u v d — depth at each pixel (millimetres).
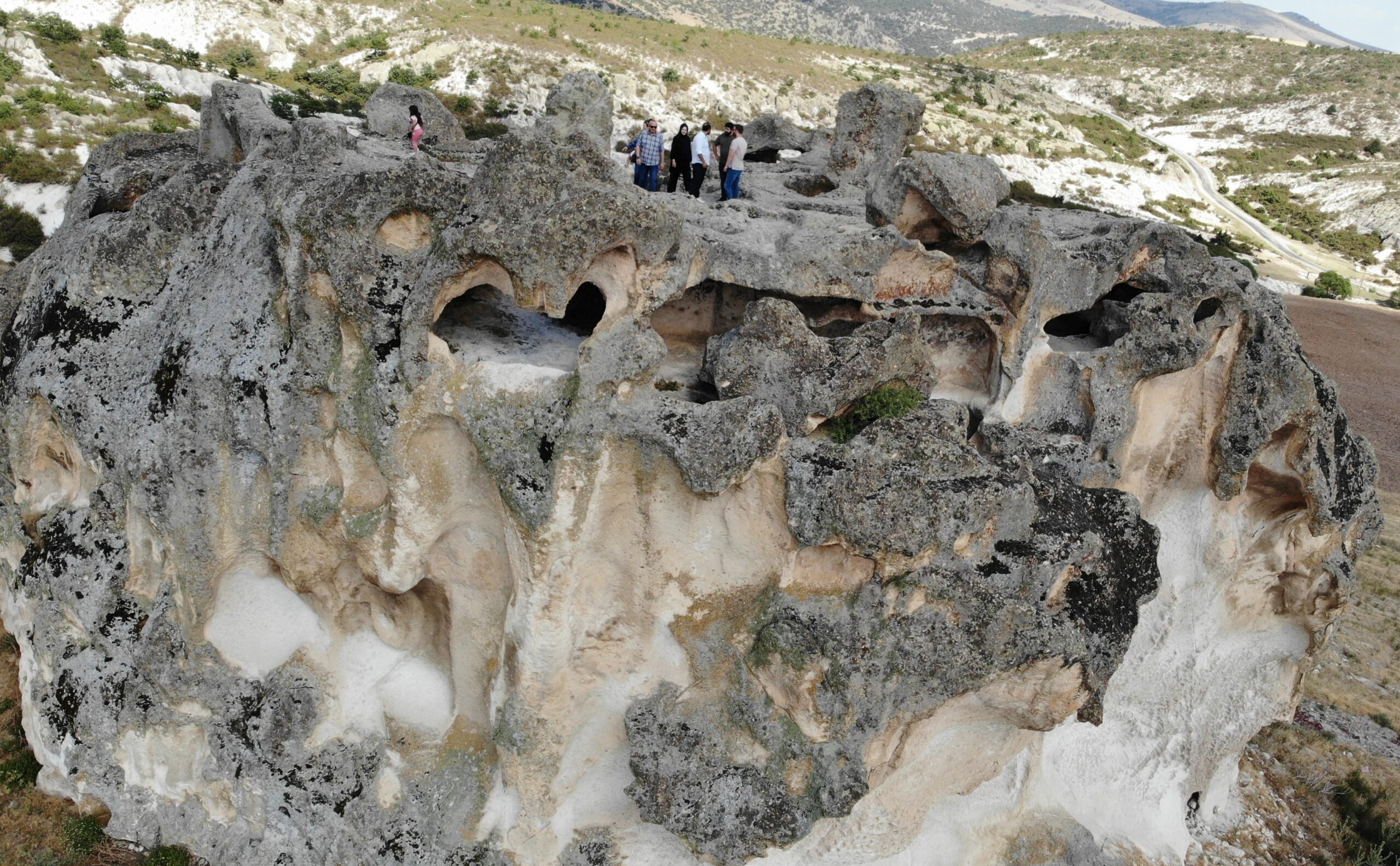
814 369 10102
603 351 9055
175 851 11766
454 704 11352
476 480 9844
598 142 13922
